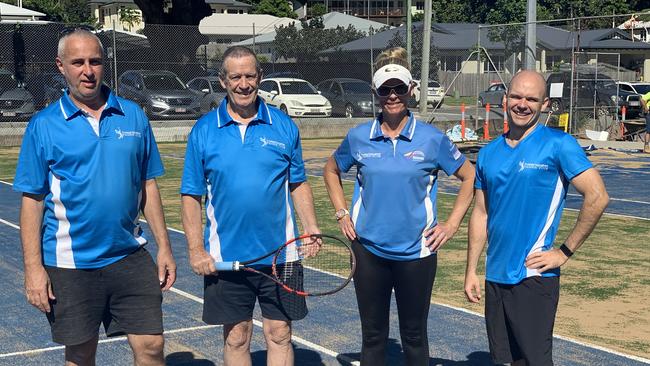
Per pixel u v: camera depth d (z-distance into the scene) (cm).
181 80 2978
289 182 522
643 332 716
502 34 2664
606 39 4628
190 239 503
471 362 633
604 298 828
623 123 2586
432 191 515
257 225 499
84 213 459
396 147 505
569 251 466
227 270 495
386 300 528
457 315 763
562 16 7225
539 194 468
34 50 2645
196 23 3775
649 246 1085
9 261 985
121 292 475
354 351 656
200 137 502
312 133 2825
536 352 466
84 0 8650
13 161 2062
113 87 2697
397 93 496
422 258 511
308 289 732
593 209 457
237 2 9031
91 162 458
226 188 497
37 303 460
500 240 476
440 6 8319
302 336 695
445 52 4681
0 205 1408
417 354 528
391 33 3959
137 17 8369
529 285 469
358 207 521
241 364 524
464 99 5006
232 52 494
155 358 487
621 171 1894
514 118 472
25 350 660
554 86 2469
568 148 463
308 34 4328
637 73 5125
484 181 491
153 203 491
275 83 3259
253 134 499
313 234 504
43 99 2648
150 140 485
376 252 513
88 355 486
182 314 761
